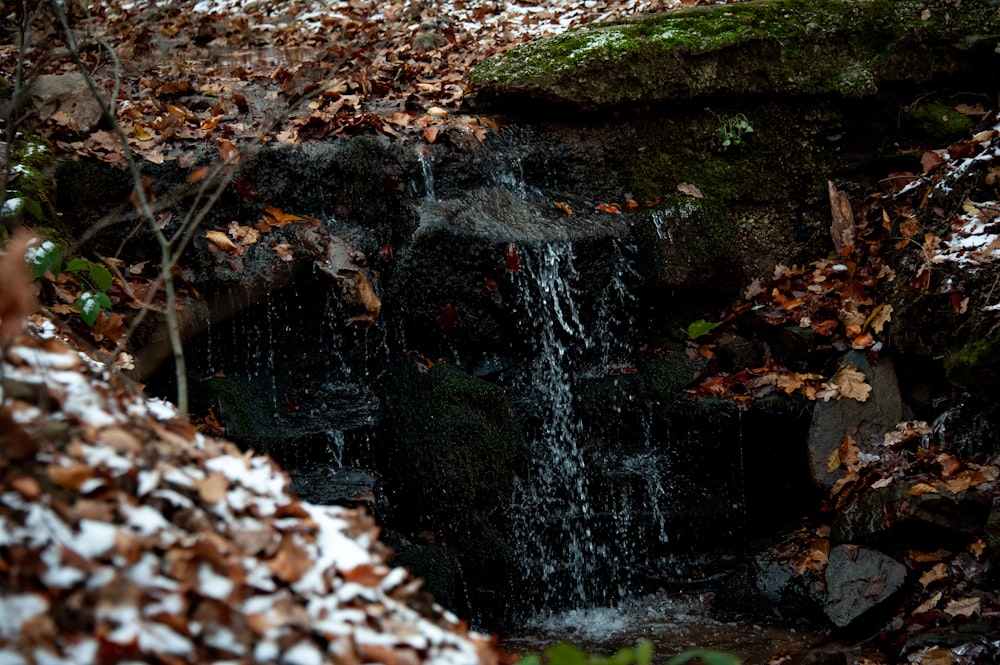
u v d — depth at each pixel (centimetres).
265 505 243
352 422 456
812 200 588
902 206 561
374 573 232
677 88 566
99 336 407
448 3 791
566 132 568
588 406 508
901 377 507
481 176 535
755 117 586
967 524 429
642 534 498
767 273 571
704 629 455
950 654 374
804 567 463
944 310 482
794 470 509
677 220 548
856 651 412
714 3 660
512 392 498
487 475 460
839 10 595
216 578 205
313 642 201
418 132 534
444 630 229
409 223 491
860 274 554
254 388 455
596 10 737
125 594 189
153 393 438
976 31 608
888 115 604
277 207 487
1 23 693
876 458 481
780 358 530
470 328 489
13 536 190
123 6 809
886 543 444
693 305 554
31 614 178
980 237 494
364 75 584
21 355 254
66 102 489
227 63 677
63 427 225
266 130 337
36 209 379
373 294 477
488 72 565
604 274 518
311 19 783
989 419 455
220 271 453
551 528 482
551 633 457
